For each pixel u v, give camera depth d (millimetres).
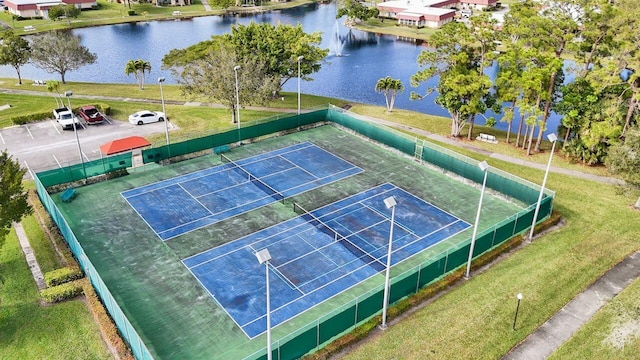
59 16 116875
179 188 41062
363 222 36875
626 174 36781
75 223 35844
